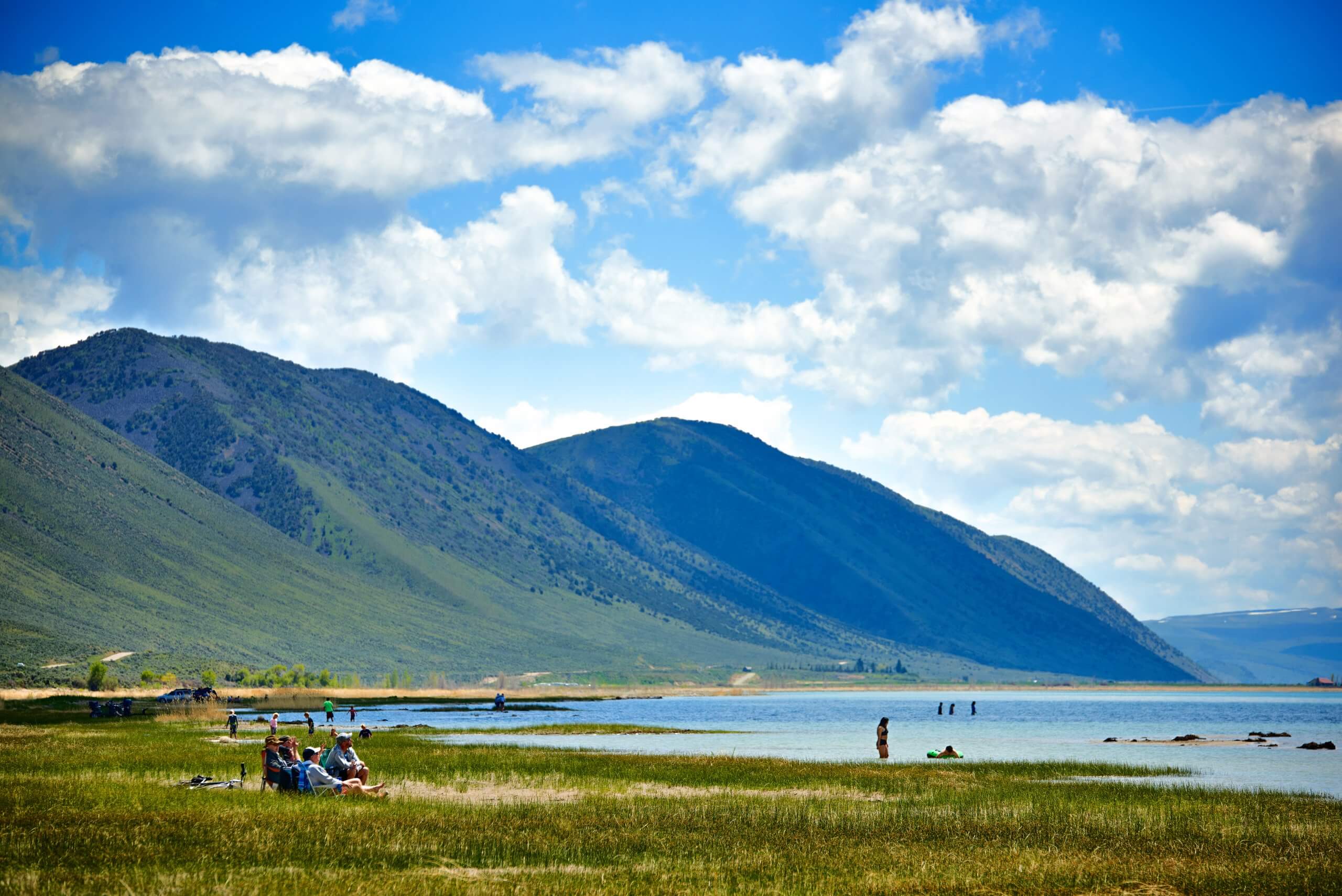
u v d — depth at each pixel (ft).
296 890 94.32
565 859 114.83
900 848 125.90
